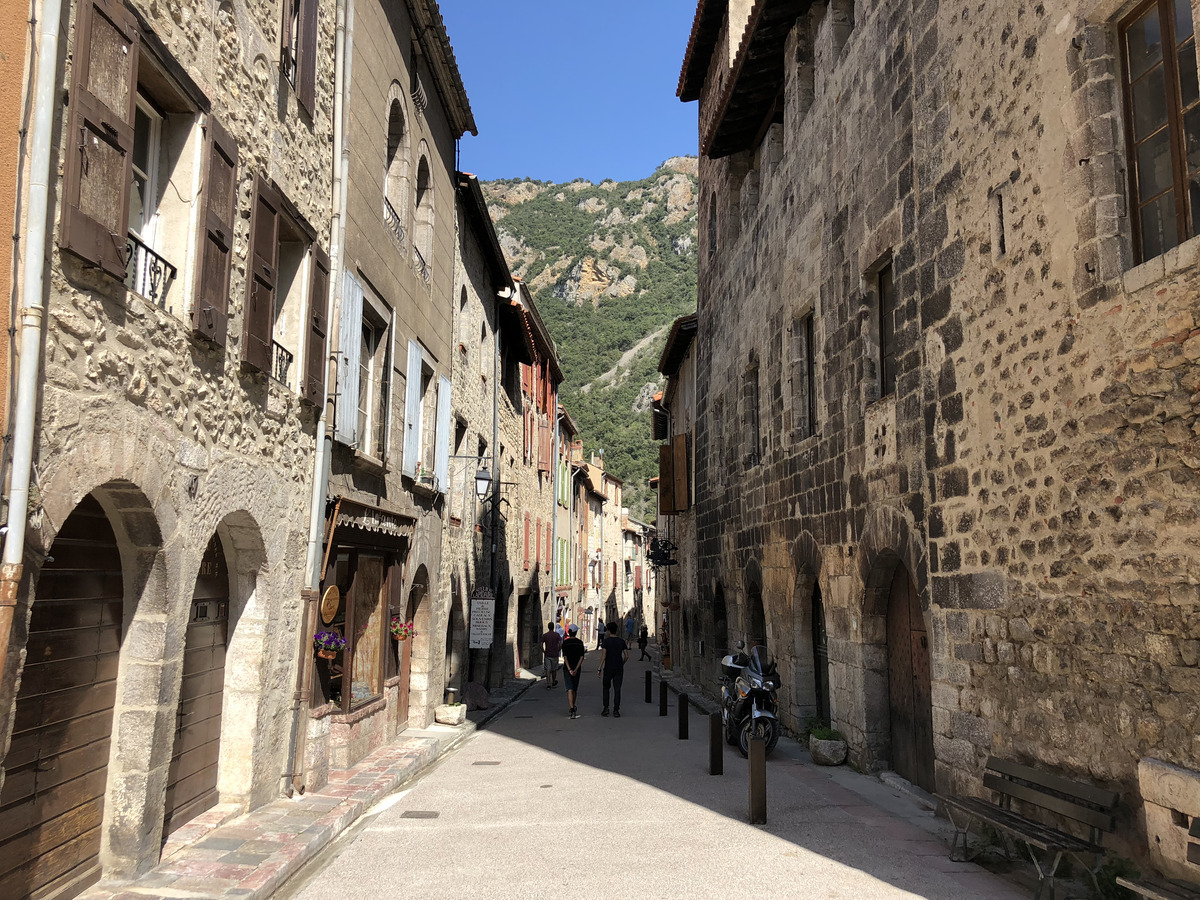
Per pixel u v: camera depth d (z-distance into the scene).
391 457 11.20
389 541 11.17
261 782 7.56
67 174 4.36
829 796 8.51
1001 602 6.60
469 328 17.64
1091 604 5.51
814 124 12.14
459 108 14.61
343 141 9.03
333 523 8.94
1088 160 5.65
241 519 7.07
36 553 4.21
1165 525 4.86
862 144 10.09
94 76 4.57
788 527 12.99
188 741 6.82
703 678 20.66
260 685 7.48
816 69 12.18
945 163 7.84
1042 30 6.25
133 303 5.09
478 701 16.53
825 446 11.27
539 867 6.17
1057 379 5.96
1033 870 5.89
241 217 6.78
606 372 150.50
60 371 4.39
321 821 7.12
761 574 14.59
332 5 9.07
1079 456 5.68
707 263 21.34
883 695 9.70
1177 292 4.81
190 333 5.86
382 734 11.15
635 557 71.69
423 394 13.66
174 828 6.58
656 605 39.81
